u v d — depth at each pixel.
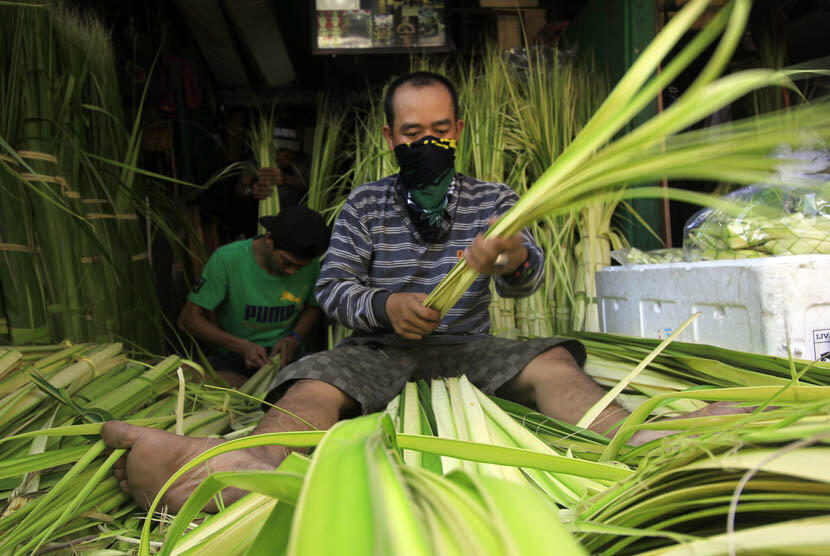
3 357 1.44
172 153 3.39
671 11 2.76
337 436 0.40
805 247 1.42
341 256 1.83
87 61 2.10
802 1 2.47
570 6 3.72
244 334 2.74
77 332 1.91
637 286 1.85
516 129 2.96
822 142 1.38
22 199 1.79
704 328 1.52
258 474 0.42
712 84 0.37
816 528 0.39
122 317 2.17
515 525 0.29
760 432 0.51
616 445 0.84
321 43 3.38
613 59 2.87
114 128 2.32
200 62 3.76
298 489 0.41
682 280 1.60
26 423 1.31
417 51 3.41
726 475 0.52
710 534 0.53
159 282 3.08
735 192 1.63
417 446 0.61
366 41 3.39
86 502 1.03
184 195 3.41
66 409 1.36
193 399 1.70
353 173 3.50
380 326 1.60
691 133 0.43
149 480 1.03
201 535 0.74
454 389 1.44
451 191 1.86
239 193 3.64
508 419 1.17
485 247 1.02
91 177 2.11
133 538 0.90
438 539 0.30
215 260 2.65
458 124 1.96
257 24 3.44
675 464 0.56
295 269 2.54
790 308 1.26
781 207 1.46
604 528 0.48
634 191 0.50
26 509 0.97
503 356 1.58
